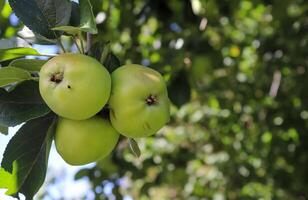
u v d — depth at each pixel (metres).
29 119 1.74
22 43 2.09
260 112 5.71
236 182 6.10
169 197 7.53
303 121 5.52
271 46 5.00
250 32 5.91
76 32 1.76
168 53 3.79
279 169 5.85
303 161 5.66
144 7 3.92
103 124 1.74
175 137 6.54
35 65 1.78
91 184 4.91
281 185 5.85
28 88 1.78
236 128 5.98
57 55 1.71
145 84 1.72
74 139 1.71
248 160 6.05
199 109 6.32
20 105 1.76
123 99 1.70
